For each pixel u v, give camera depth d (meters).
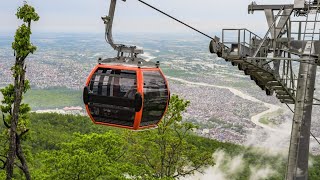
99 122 9.88
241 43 15.30
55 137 69.12
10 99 13.40
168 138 25.83
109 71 9.71
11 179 13.14
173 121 26.05
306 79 16.67
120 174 22.44
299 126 16.77
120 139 25.27
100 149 24.17
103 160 22.08
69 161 20.91
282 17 17.78
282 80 19.42
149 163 26.84
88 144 24.47
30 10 12.44
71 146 23.95
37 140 64.81
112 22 9.06
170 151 26.66
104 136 24.61
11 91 13.40
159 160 26.81
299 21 17.83
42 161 22.27
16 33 12.40
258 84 21.45
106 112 9.75
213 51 14.30
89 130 80.81
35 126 76.06
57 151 22.95
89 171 21.14
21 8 12.43
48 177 21.14
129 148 26.64
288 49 18.05
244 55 15.70
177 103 25.88
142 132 26.42
